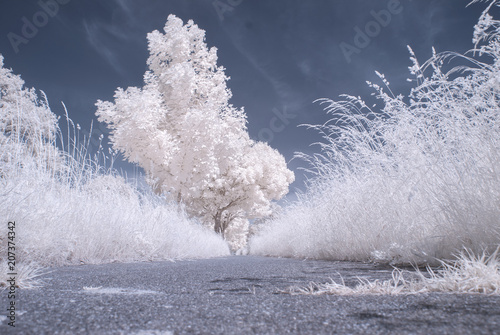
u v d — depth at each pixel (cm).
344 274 255
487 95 290
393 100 379
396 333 86
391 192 405
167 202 780
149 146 1405
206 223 2448
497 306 112
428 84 327
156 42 1717
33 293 156
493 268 153
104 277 233
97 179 577
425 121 352
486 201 263
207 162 1486
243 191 2303
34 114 427
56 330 90
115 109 1543
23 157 409
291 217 824
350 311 113
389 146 407
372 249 414
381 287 157
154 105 1475
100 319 103
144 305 127
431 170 328
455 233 279
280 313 112
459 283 149
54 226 376
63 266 344
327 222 550
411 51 332
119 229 495
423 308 113
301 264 391
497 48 280
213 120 1486
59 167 476
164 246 599
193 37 1770
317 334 88
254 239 1636
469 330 86
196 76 1700
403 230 354
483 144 282
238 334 89
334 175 570
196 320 103
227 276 245
